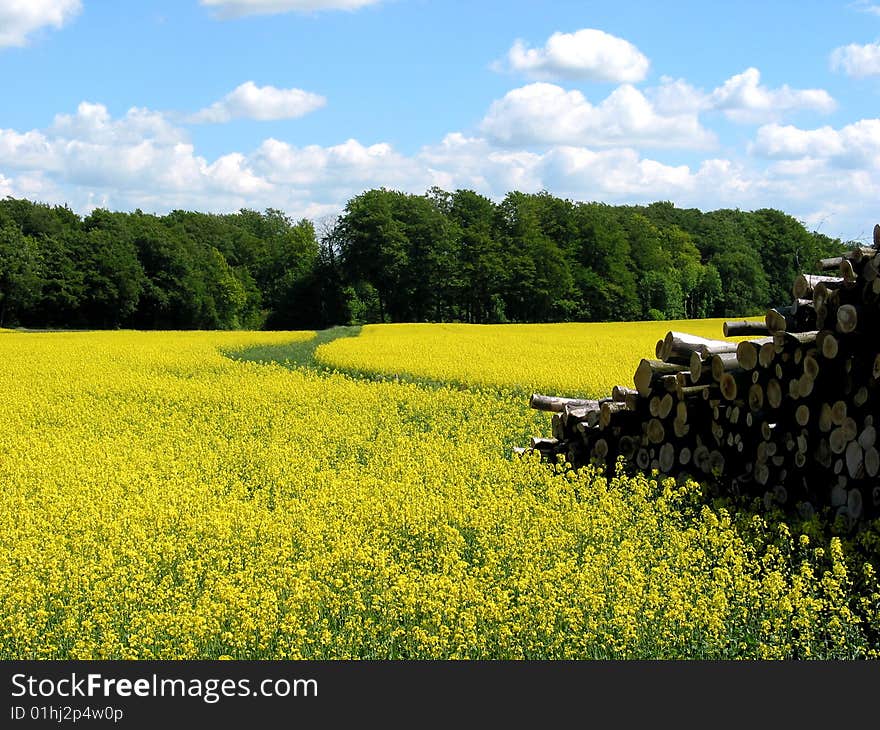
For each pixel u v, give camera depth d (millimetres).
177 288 101125
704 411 11781
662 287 113688
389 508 10117
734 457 11414
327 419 18172
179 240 106938
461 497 10875
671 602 7195
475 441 15820
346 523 9867
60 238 96500
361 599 7570
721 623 7055
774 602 7406
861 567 8547
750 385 11062
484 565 8492
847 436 9789
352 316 104438
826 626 7258
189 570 8242
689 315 119125
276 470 12938
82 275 93125
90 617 7395
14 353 36781
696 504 10805
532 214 112688
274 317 108750
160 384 24547
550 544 8977
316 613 7164
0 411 19703
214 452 14516
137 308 99000
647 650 6996
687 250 128750
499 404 20391
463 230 109125
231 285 106500
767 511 10664
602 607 7359
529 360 31594
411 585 7324
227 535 9344
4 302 89188
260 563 8344
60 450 14672
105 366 30609
